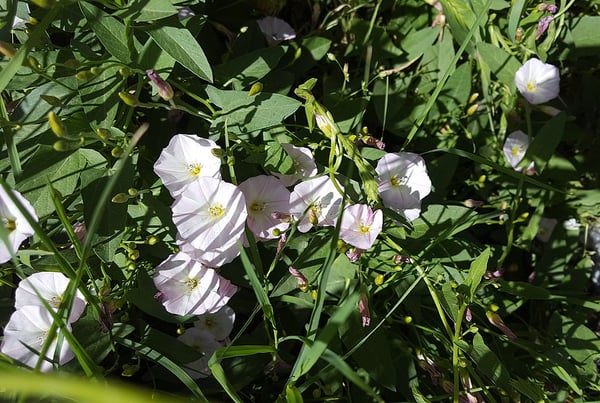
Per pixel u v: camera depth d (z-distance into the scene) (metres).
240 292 0.33
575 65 0.41
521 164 0.35
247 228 0.30
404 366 0.32
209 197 0.29
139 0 0.29
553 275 0.38
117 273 0.30
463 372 0.30
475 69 0.38
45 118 0.30
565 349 0.34
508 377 0.30
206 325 0.31
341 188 0.30
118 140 0.30
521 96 0.37
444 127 0.37
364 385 0.22
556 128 0.34
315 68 0.38
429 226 0.32
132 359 0.31
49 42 0.31
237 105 0.30
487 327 0.35
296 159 0.31
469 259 0.33
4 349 0.29
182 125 0.34
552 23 0.36
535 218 0.36
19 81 0.30
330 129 0.29
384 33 0.38
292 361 0.32
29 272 0.31
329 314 0.31
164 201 0.31
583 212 0.38
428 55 0.37
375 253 0.32
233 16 0.38
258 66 0.33
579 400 0.32
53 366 0.28
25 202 0.27
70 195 0.30
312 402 0.32
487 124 0.37
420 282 0.32
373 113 0.37
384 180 0.31
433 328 0.33
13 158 0.28
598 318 0.39
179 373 0.28
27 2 0.31
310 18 0.41
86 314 0.29
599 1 0.39
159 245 0.31
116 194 0.29
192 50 0.29
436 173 0.34
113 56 0.30
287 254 0.32
